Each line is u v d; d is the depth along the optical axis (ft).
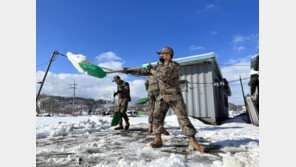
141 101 14.12
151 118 12.68
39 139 10.50
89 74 9.93
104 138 10.50
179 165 4.96
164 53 7.73
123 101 15.10
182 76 29.86
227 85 41.73
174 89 7.23
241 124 23.02
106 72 9.60
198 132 12.34
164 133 11.12
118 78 15.38
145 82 13.87
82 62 9.93
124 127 16.61
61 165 5.36
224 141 8.24
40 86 27.61
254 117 22.11
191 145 7.01
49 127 14.25
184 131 7.00
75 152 6.97
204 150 6.63
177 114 7.16
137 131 13.73
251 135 10.23
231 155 5.97
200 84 28.25
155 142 7.59
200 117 27.55
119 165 5.15
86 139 10.33
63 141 9.78
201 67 28.55
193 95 28.55
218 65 30.09
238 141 8.39
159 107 7.62
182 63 29.09
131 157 6.09
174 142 8.70
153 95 12.67
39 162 5.67
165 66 7.29
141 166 4.90
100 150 7.27
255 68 23.50
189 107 28.60
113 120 14.16
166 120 25.23
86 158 6.08
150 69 8.21
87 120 19.58
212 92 27.20
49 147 8.14
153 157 6.08
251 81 23.77
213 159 5.70
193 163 5.29
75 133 12.80
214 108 26.68
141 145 8.25
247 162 4.75
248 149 6.88
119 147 7.83
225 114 45.37
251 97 23.39
